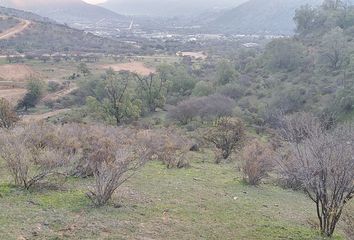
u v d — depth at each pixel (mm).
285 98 53812
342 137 8461
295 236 8602
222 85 70000
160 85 60500
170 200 10523
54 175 10852
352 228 7980
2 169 11758
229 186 14031
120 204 9188
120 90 46438
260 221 9633
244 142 23000
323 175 8117
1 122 24609
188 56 135250
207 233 8125
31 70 100312
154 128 39438
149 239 7238
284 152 14688
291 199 13227
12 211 7668
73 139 15602
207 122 45781
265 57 82125
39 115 58625
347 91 48438
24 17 187500
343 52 66750
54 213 7902
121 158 9484
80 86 72688
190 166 18016
